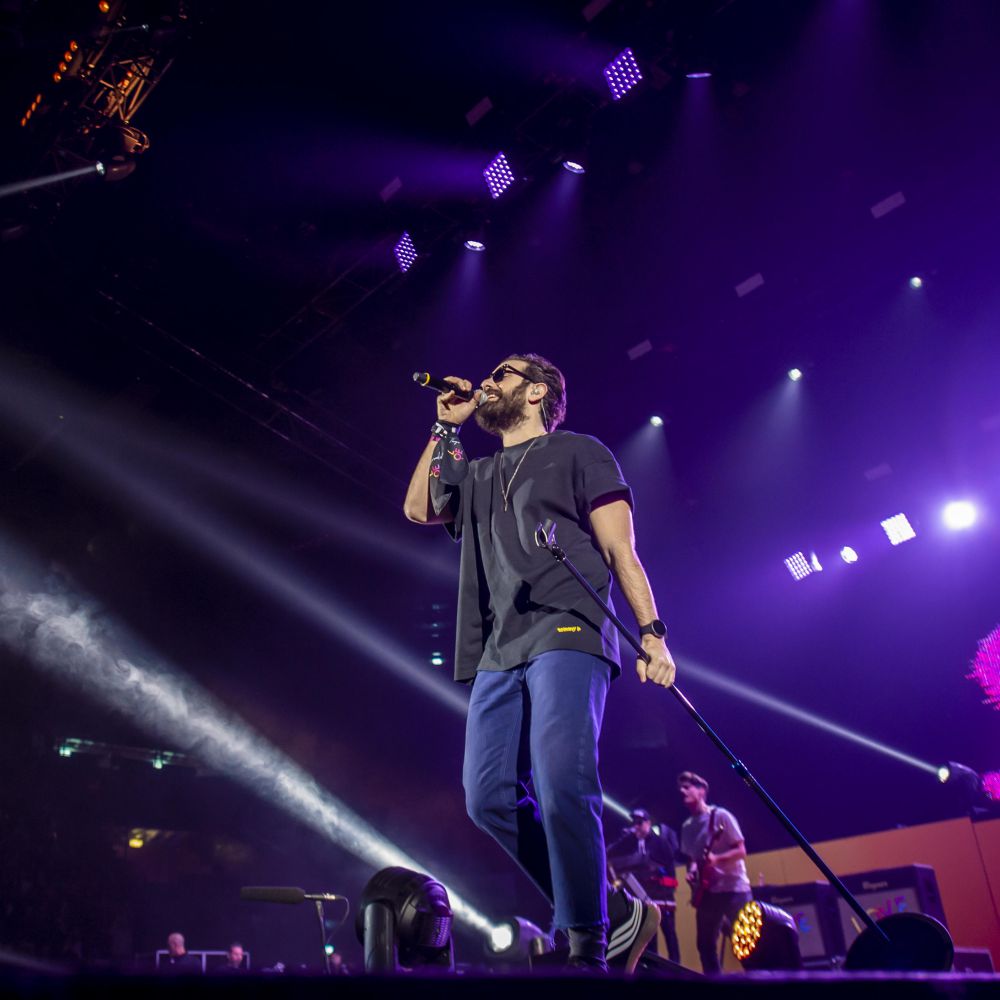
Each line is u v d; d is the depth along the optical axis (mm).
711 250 10523
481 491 2605
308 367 12000
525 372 2771
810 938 6312
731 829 7137
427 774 15547
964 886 6738
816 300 11055
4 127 8758
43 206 9602
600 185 9875
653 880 8117
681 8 8398
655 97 9039
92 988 614
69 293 10531
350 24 8828
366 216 10555
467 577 2535
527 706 2361
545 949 3049
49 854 13102
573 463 2531
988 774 11648
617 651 2320
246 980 686
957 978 1101
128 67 8539
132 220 10219
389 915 2082
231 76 9297
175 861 14594
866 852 7230
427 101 9656
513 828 2287
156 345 11297
